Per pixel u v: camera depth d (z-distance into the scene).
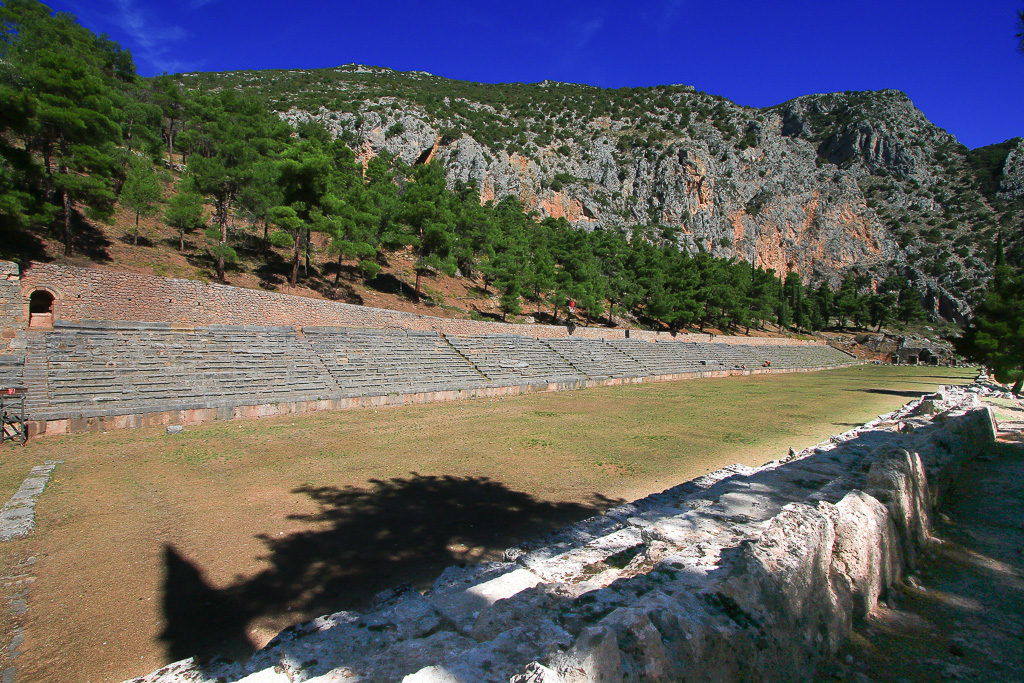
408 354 32.47
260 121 51.34
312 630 5.86
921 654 4.18
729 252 133.75
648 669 2.94
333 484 13.50
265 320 29.27
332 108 108.00
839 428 23.89
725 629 3.40
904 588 5.47
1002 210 149.25
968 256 131.12
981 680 3.79
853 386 48.12
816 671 3.93
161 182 42.00
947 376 65.50
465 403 28.89
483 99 159.12
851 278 124.69
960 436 10.66
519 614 4.29
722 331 82.25
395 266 50.56
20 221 24.23
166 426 19.27
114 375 20.19
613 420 25.00
